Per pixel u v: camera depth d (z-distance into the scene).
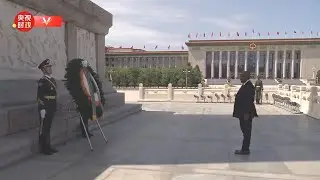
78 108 8.17
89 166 6.36
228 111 17.08
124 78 62.00
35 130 8.12
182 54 95.50
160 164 6.59
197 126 11.59
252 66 93.06
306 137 9.67
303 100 16.64
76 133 8.96
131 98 27.66
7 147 6.37
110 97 14.54
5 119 7.38
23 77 9.20
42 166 6.27
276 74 91.62
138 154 7.36
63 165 6.37
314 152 7.77
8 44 8.81
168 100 25.03
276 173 6.10
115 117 12.63
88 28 14.03
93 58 15.06
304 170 6.31
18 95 8.40
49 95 7.01
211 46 91.62
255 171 6.21
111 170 6.14
